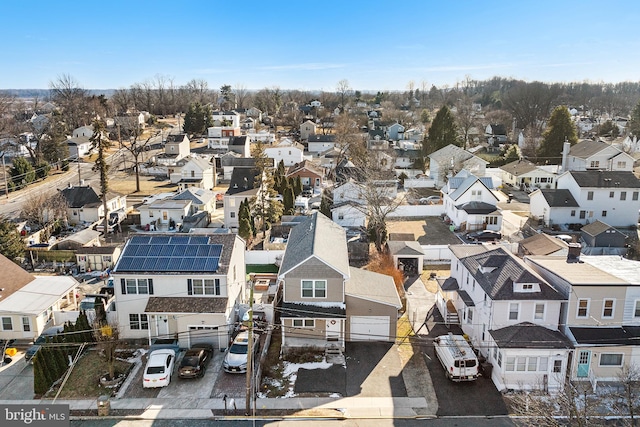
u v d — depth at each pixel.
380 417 22.78
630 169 70.69
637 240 49.53
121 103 160.75
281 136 134.00
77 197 59.97
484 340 27.62
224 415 22.75
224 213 57.50
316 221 36.94
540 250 40.44
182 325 28.45
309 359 27.83
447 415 22.97
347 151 90.94
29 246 46.12
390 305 29.62
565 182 57.69
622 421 21.91
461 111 131.38
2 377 26.41
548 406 21.30
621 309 25.78
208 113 131.88
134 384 25.38
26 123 114.00
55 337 27.81
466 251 34.59
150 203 59.53
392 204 52.31
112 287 36.62
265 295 36.91
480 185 55.22
